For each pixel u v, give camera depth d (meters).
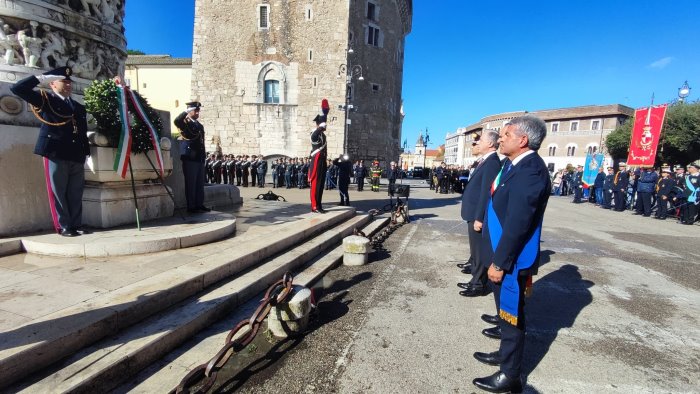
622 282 4.67
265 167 16.09
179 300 2.94
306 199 10.40
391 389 2.30
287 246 4.75
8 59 4.70
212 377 2.16
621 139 31.62
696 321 3.51
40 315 2.26
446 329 3.17
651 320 3.51
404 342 2.92
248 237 4.67
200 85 23.25
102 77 5.78
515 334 2.26
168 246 3.90
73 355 2.09
